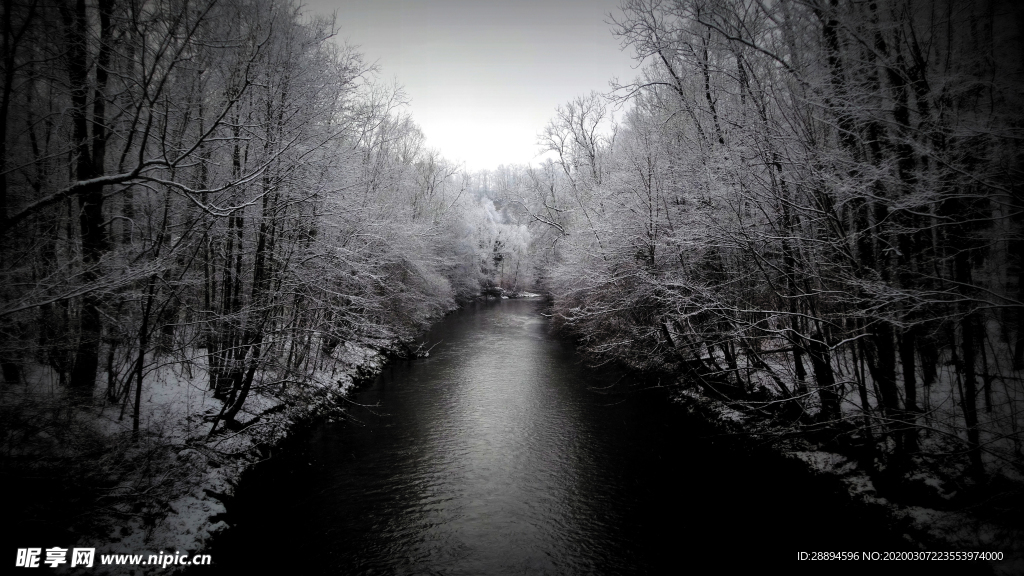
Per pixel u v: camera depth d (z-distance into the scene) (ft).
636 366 56.65
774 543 26.55
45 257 25.68
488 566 25.03
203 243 32.71
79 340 25.81
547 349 80.79
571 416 47.50
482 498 31.86
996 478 24.16
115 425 27.55
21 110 26.20
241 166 32.35
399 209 68.33
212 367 31.94
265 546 26.14
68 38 25.53
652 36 41.57
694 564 25.07
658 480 34.30
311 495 31.99
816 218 28.32
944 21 22.06
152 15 23.94
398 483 33.76
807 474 32.55
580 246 55.88
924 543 23.76
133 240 30.17
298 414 42.96
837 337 31.91
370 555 25.77
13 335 22.75
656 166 43.88
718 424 42.98
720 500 31.37
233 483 30.04
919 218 24.79
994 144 20.21
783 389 36.17
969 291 23.45
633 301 47.60
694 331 41.81
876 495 27.78
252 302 34.91
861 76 24.27
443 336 93.71
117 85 28.12
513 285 197.16
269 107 32.40
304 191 35.22
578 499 31.71
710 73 37.93
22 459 21.34
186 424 31.83
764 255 35.12
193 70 28.22
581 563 25.29
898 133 23.04
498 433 43.14
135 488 24.41
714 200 35.65
